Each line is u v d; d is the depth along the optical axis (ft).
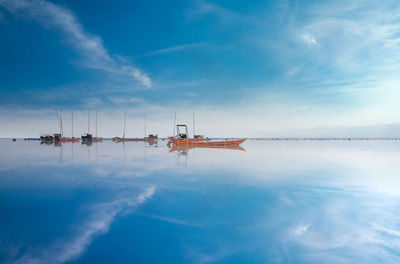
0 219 16.67
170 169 40.29
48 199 21.62
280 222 16.22
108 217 17.20
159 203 20.44
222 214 17.78
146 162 50.72
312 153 79.61
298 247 12.80
